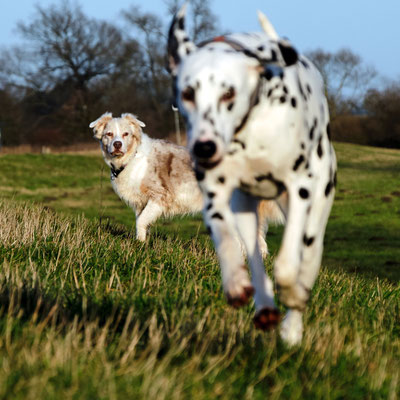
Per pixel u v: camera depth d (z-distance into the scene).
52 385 4.42
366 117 92.69
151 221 14.69
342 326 6.83
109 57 86.88
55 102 89.00
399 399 5.20
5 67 85.06
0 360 4.75
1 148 61.25
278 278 5.34
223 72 4.78
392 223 35.66
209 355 5.21
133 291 7.22
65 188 43.31
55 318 5.69
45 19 85.50
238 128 5.06
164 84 85.06
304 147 5.40
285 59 4.97
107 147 14.64
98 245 10.24
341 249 28.64
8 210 13.66
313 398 4.85
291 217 5.42
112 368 4.74
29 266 8.18
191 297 7.23
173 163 15.00
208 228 5.41
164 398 4.38
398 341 6.82
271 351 5.48
